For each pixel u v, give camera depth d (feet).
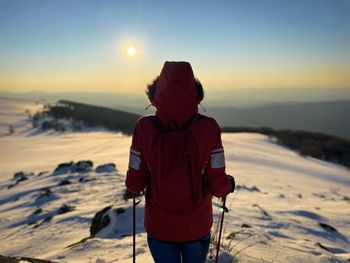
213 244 16.19
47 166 133.39
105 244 20.93
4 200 61.77
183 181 8.06
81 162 88.69
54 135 314.35
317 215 40.27
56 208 48.26
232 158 140.56
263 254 16.58
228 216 30.60
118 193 54.19
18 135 313.53
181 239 8.60
